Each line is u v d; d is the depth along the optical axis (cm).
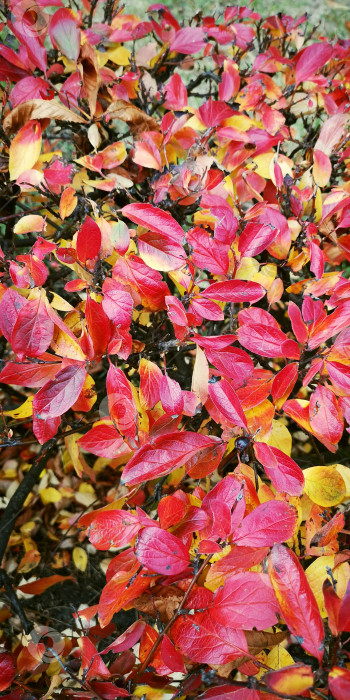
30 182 55
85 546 95
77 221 60
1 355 78
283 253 55
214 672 37
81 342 46
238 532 40
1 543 78
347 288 48
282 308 77
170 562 39
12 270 47
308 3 184
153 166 56
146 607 41
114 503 46
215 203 56
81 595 89
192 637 39
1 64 59
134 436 45
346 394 45
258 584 38
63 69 69
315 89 73
